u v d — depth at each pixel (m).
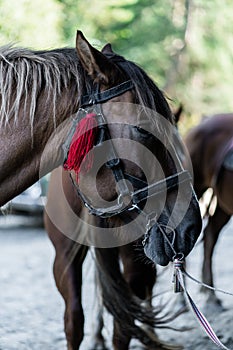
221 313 6.79
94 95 3.12
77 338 4.23
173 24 21.12
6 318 6.65
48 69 3.17
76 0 16.55
